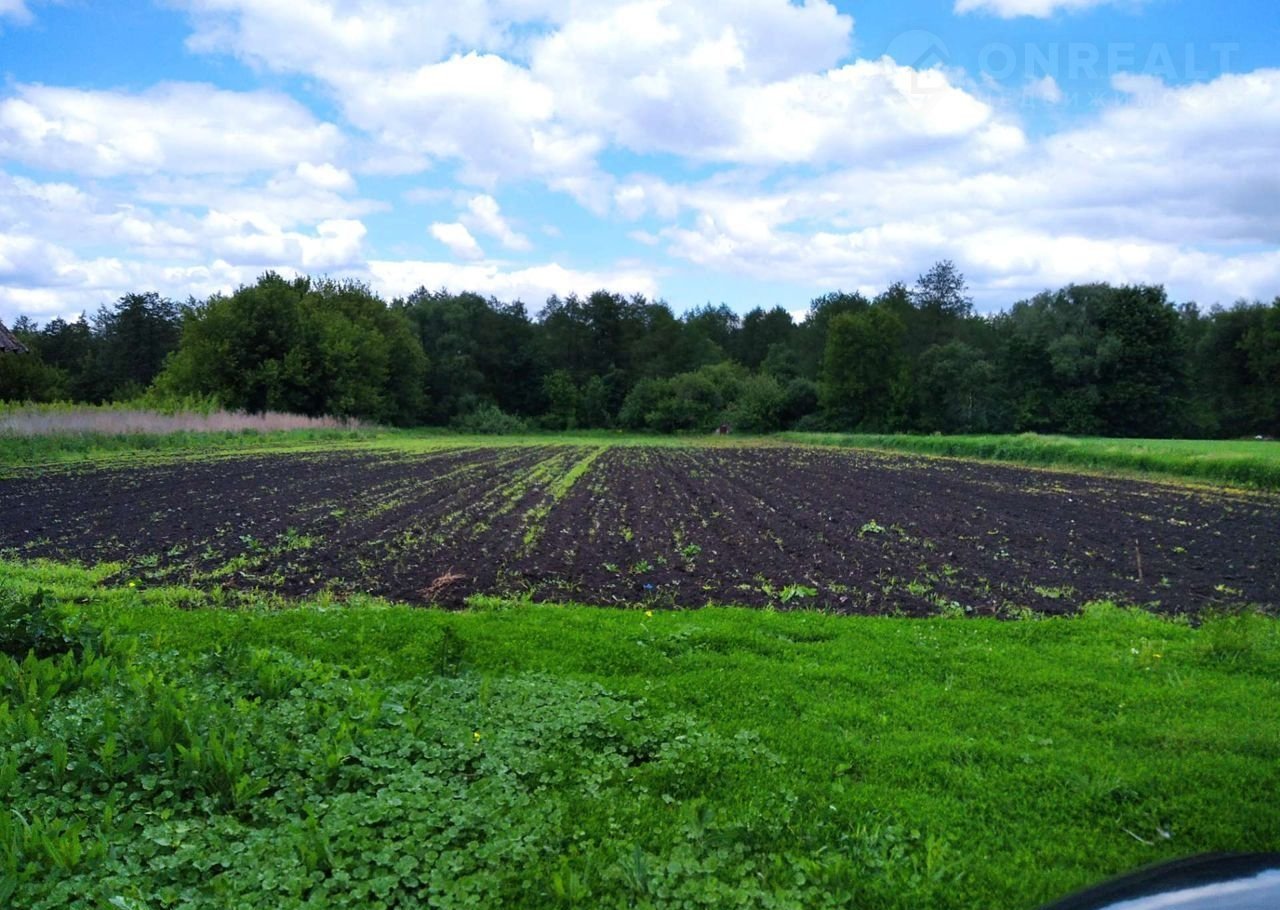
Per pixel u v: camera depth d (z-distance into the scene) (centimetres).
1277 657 797
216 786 496
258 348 5722
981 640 861
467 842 454
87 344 8781
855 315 7412
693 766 551
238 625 855
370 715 586
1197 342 7662
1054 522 1897
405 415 7506
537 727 596
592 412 8694
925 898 413
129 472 2611
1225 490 2627
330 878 409
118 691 608
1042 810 503
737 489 2581
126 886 395
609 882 415
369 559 1309
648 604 1056
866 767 557
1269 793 524
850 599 1095
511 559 1329
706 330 11219
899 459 4169
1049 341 6644
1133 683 725
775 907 393
